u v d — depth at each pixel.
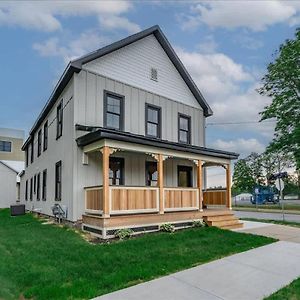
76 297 4.78
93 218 9.68
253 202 37.34
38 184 17.89
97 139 9.70
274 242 8.75
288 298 4.74
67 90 12.13
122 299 4.75
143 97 13.30
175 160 14.34
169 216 10.81
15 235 9.91
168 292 5.04
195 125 15.57
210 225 11.52
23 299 4.80
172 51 14.54
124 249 7.59
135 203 9.88
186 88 15.45
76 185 10.73
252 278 5.71
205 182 15.80
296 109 23.98
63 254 7.12
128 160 12.41
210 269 6.23
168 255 7.10
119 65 12.62
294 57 23.80
